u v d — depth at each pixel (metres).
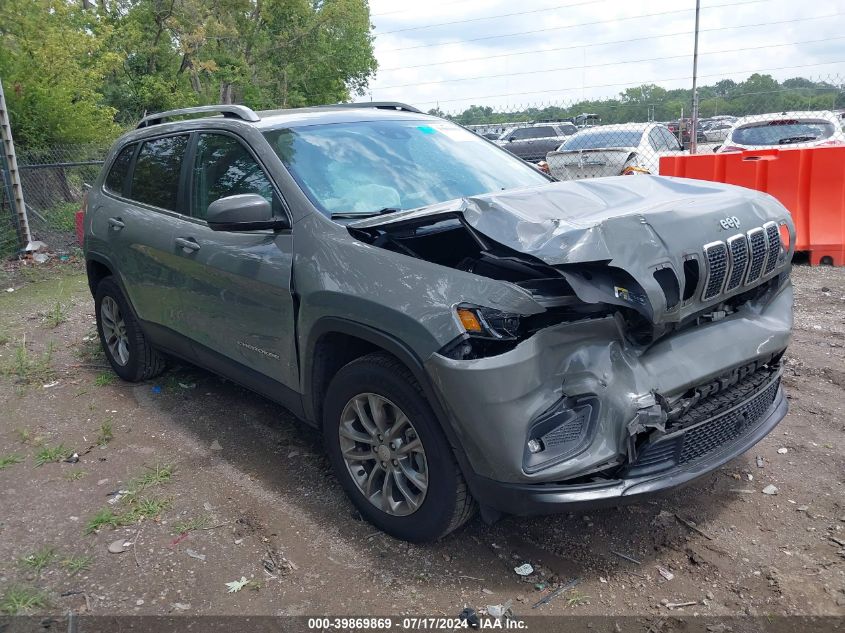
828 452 3.83
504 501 2.66
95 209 5.11
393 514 3.09
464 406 2.60
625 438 2.63
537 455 2.61
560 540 3.15
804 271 7.80
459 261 3.16
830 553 2.99
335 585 2.88
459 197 3.78
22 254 10.41
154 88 25.06
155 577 2.95
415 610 2.73
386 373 2.92
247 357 3.79
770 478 3.60
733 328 3.11
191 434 4.30
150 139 4.79
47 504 3.53
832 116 12.45
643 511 3.35
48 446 4.17
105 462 3.97
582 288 2.54
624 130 13.05
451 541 3.15
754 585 2.81
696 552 3.03
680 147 14.60
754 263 3.07
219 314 3.88
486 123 13.73
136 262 4.56
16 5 14.45
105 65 17.95
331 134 3.93
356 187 3.61
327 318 3.11
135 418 4.57
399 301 2.81
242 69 28.27
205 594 2.84
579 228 2.60
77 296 8.22
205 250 3.90
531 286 2.70
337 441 3.28
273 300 3.45
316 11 32.72
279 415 4.54
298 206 3.44
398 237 3.20
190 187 4.22
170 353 4.68
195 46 25.77
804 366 5.00
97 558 3.08
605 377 2.67
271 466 3.88
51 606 2.78
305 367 3.34
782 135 12.38
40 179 12.29
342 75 34.47
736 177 8.45
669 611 2.69
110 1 24.67
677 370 2.80
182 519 3.38
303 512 3.41
